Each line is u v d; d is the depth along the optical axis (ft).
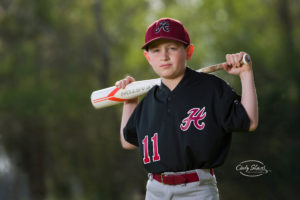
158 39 13.56
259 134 69.26
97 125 94.48
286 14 90.79
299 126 69.46
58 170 102.17
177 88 13.98
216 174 67.72
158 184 14.02
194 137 13.34
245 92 13.39
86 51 104.42
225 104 13.32
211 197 13.57
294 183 66.95
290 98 73.36
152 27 13.79
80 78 103.76
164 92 14.26
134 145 15.52
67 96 94.17
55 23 103.96
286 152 68.13
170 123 13.74
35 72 100.58
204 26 96.94
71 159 98.12
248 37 82.38
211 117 13.38
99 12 103.96
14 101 91.97
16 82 101.50
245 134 68.64
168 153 13.62
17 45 102.17
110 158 93.15
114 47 107.86
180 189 13.57
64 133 95.91
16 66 100.83
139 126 14.67
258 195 66.44
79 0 105.50
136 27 106.93
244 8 95.50
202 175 13.48
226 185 67.10
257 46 79.51
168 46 13.66
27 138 96.63
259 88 73.10
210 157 13.37
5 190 102.32
